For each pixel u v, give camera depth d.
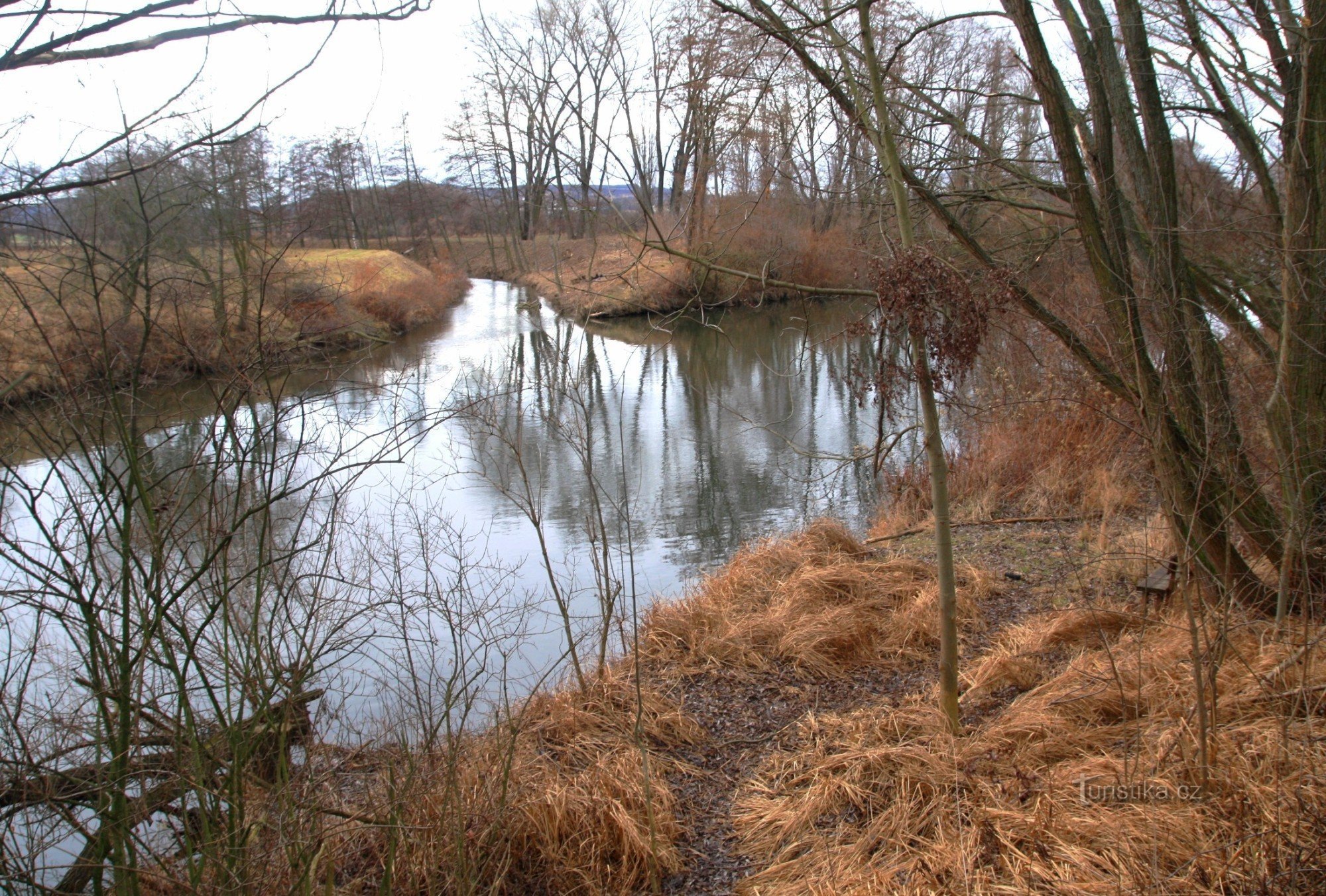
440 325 25.20
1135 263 5.42
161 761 3.43
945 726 4.48
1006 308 4.01
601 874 3.84
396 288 19.92
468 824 3.92
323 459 5.94
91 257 2.56
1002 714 4.61
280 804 3.41
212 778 3.38
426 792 3.97
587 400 17.88
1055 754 4.09
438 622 6.34
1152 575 5.70
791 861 3.82
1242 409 5.61
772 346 23.97
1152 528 6.98
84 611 2.80
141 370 2.87
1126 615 5.56
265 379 3.13
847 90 4.82
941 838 3.60
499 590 7.62
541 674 6.15
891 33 5.41
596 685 5.50
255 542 4.34
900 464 12.17
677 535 10.19
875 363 4.22
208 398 3.32
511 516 10.38
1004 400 9.74
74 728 3.03
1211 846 3.04
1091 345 5.77
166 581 3.37
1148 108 4.78
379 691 4.69
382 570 5.00
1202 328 4.86
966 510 9.23
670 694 5.59
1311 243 4.69
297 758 4.39
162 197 2.65
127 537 2.78
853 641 6.00
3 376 2.61
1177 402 4.86
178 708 3.05
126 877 2.93
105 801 2.91
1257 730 3.68
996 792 3.82
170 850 3.41
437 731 4.32
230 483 3.70
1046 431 9.65
